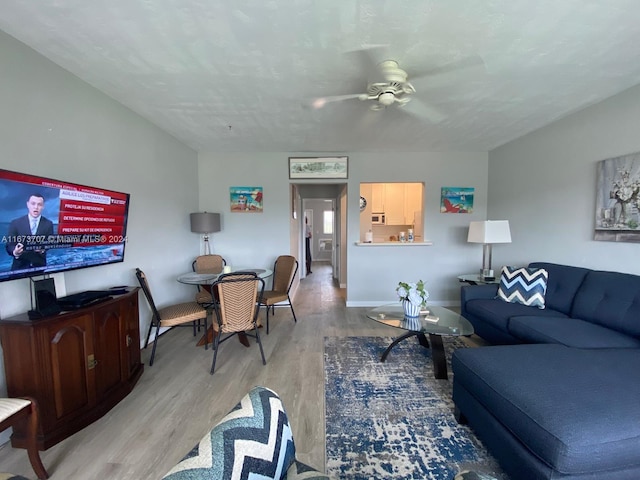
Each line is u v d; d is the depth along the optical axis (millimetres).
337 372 2643
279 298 3771
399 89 2201
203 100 2793
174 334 3621
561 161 3293
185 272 4250
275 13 1646
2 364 1770
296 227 6051
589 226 2961
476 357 1855
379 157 4746
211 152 4746
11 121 1854
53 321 1765
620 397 1407
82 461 1666
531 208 3760
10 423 1417
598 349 1983
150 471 1601
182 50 2000
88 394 1979
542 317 2633
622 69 2270
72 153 2316
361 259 4828
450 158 4738
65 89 2246
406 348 3156
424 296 2838
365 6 1593
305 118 3252
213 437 851
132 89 2570
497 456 1578
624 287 2379
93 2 1551
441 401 2207
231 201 4793
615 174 2686
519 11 1644
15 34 1824
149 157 3363
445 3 1577
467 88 2562
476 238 3752
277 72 2289
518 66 2221
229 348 3184
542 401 1389
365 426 1937
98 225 2383
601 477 1234
